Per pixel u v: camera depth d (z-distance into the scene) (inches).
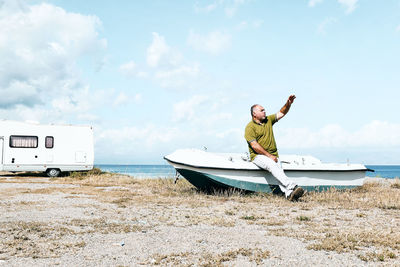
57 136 680.4
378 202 298.2
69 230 181.8
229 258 136.3
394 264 131.0
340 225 204.2
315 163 458.3
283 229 190.5
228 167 339.0
